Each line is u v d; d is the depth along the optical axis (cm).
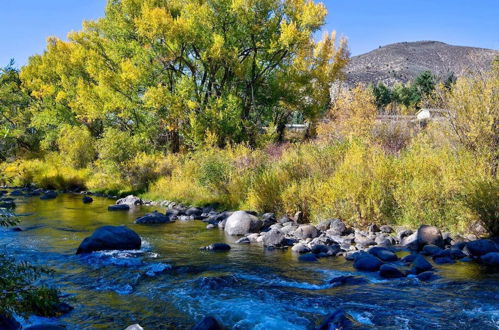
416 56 18712
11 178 639
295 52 2492
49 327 472
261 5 2414
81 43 3344
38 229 1133
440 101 1219
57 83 3428
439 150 1169
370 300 568
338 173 1147
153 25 2347
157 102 2325
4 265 434
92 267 743
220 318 516
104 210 1539
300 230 1005
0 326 457
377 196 1046
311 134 2727
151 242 977
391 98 6438
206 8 2386
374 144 1491
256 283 653
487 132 1058
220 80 2648
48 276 687
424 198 1007
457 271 695
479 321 494
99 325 495
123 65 2452
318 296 588
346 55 2859
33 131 3384
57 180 2347
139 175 2048
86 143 2611
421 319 501
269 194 1296
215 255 845
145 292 613
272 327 489
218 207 1487
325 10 2414
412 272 696
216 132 2269
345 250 864
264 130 2550
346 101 1925
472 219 902
